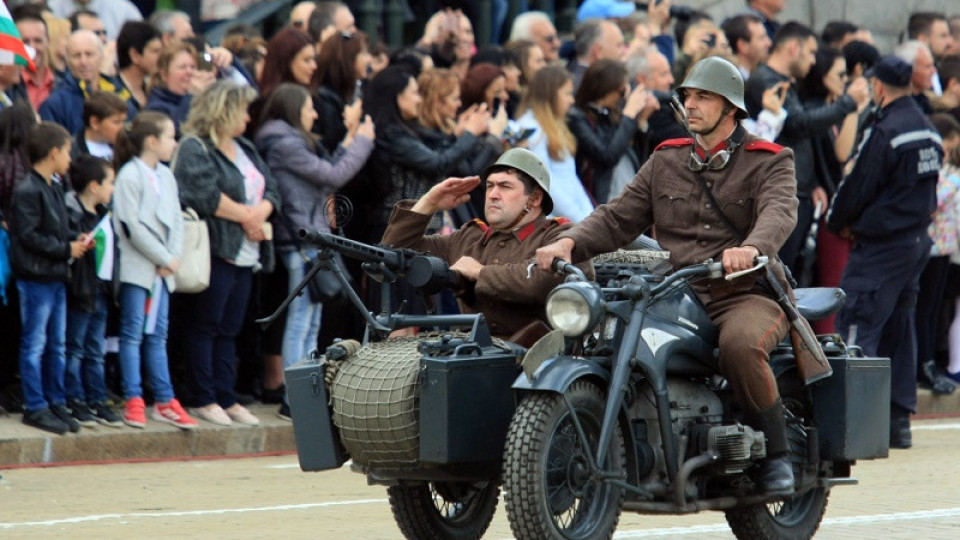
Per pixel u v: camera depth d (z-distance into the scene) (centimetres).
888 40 6231
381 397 2142
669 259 2422
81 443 3541
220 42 4759
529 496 2047
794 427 2431
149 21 4184
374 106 3947
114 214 3612
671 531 2641
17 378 3731
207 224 3731
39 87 3866
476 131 3941
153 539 2564
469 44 4606
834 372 2467
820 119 4259
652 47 4394
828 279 4459
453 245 2491
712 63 2328
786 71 4316
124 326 3641
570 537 2089
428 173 3919
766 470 2319
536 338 2344
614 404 2103
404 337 2288
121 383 3759
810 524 2516
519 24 4781
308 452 2239
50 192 3488
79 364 3622
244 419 3856
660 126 4350
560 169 4022
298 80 4012
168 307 3759
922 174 4019
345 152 3897
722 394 2345
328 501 3052
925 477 3394
